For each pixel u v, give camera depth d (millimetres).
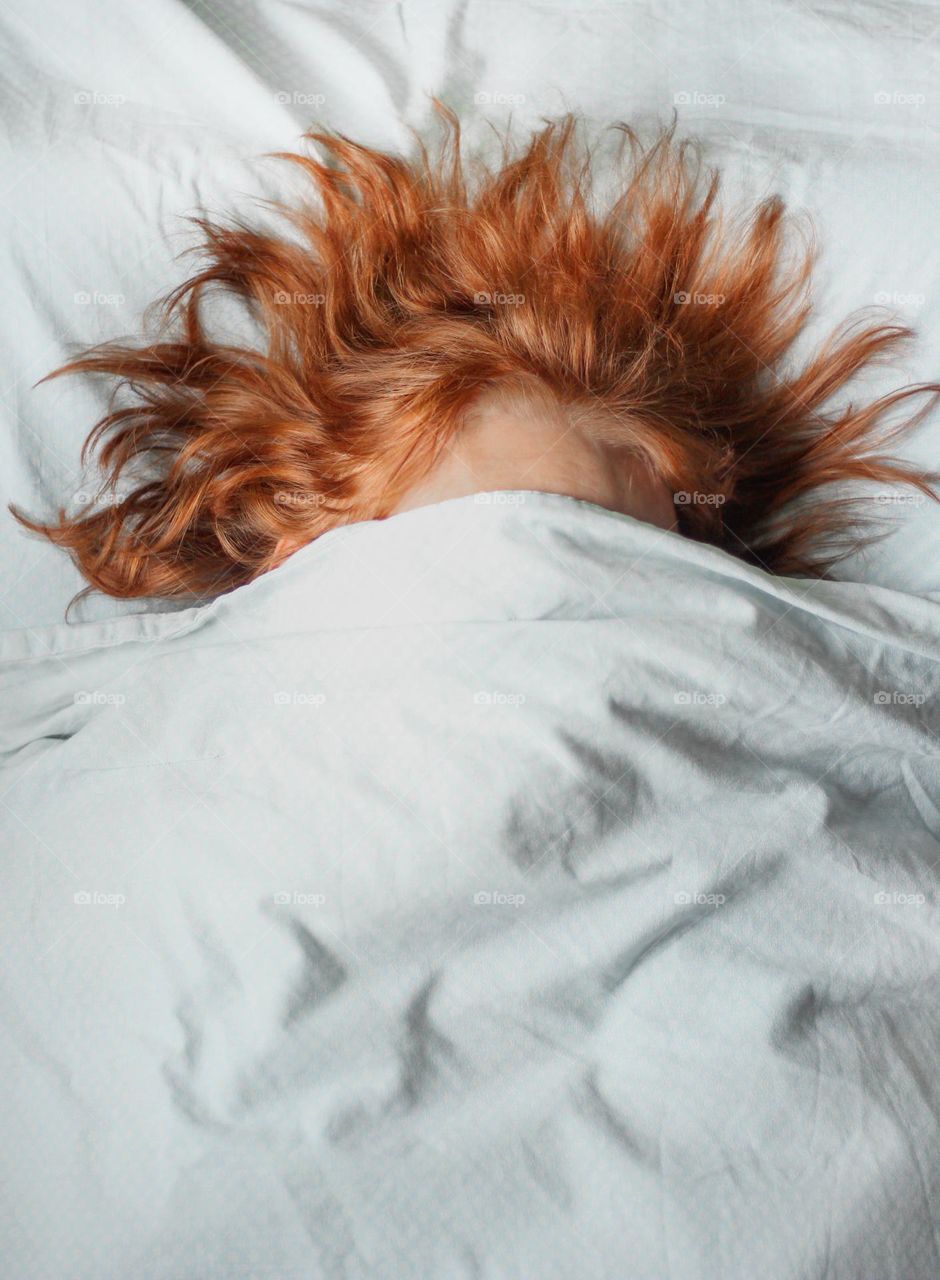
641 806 612
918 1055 599
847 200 817
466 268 799
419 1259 545
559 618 634
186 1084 565
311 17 850
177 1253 538
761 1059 574
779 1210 547
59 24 811
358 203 819
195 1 844
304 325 799
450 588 635
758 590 664
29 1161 563
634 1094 576
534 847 592
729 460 839
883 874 627
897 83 836
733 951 600
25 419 800
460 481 704
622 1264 540
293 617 655
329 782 599
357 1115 562
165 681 646
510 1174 558
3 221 783
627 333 788
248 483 787
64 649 688
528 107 837
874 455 852
